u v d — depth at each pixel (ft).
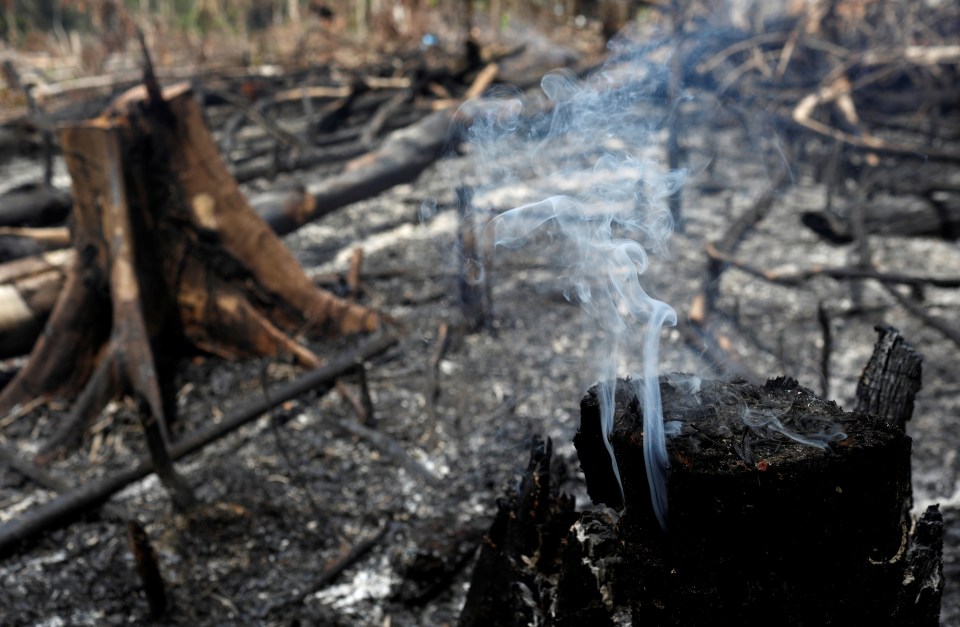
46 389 13.89
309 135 29.14
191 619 9.43
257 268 15.24
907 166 25.70
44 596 9.80
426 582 9.70
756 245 20.63
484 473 11.80
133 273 13.88
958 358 14.89
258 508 11.14
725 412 4.83
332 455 12.41
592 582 5.50
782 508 4.39
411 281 18.88
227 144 27.81
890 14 34.27
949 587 9.48
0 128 28.84
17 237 16.71
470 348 15.62
